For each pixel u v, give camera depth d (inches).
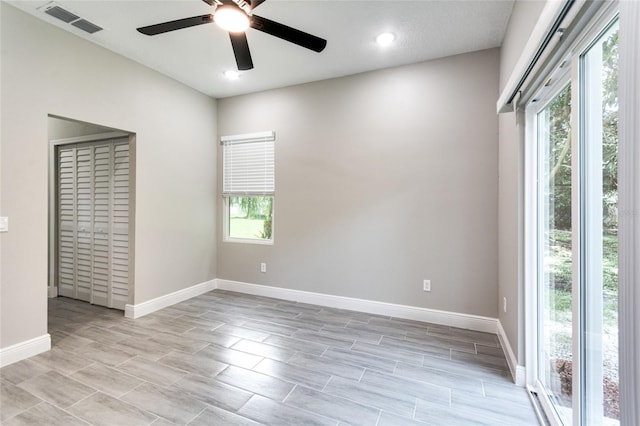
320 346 101.5
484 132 113.2
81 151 144.9
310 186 143.9
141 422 65.9
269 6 87.5
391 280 128.9
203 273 160.6
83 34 103.7
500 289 107.4
